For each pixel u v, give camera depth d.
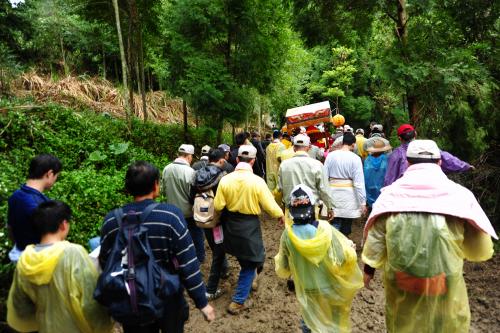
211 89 9.66
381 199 2.61
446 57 6.63
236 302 4.16
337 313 2.99
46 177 2.80
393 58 6.83
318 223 2.95
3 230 3.70
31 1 12.21
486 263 4.98
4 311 3.35
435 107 6.73
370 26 8.71
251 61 10.82
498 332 3.63
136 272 2.14
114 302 2.11
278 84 13.60
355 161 5.13
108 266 2.16
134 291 2.10
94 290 2.19
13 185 4.71
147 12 12.44
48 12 16.95
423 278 2.36
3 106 7.48
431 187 2.48
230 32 10.71
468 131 6.36
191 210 5.03
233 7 10.38
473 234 2.52
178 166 5.03
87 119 9.30
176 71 11.05
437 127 6.71
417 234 2.38
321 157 7.91
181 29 10.60
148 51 14.64
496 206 6.29
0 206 4.21
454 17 7.09
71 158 7.46
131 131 10.38
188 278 2.37
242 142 7.02
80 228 4.83
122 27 12.87
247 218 4.09
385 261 2.62
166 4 12.17
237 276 5.19
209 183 4.43
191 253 2.38
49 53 16.64
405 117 7.55
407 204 2.45
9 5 10.05
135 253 2.18
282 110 21.00
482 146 6.34
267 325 4.01
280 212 4.06
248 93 11.06
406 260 2.39
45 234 2.23
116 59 20.30
